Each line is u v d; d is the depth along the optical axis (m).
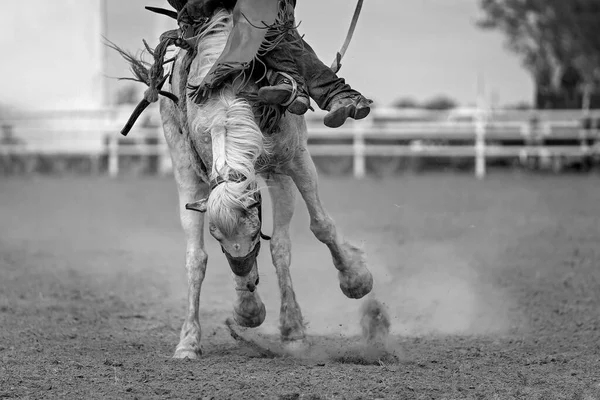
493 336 10.59
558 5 47.88
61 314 11.94
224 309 12.55
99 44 40.34
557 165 39.38
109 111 38.78
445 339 10.43
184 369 8.19
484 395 7.27
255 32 8.21
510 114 38.47
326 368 8.29
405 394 7.23
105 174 38.72
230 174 7.74
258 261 16.20
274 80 8.37
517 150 38.06
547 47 48.25
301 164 9.22
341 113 8.35
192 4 8.77
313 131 38.25
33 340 10.02
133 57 9.50
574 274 14.48
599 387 7.52
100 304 12.80
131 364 8.46
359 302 12.88
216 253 17.56
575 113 38.28
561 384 7.67
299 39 8.72
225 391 7.30
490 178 35.56
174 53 9.66
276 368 8.31
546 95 42.97
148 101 9.35
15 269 15.73
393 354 9.24
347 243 9.89
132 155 39.91
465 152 38.09
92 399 7.12
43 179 36.09
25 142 39.97
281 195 9.66
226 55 8.16
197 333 9.13
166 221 22.72
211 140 8.16
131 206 26.05
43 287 14.02
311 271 15.31
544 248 17.25
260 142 8.02
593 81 46.56
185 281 14.83
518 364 8.72
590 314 11.58
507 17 48.97
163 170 39.44
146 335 10.72
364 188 30.73
